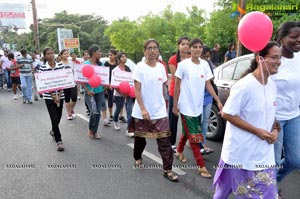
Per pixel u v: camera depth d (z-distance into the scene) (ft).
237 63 16.85
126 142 17.71
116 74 18.94
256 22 7.70
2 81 45.65
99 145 17.17
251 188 7.61
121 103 19.89
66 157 15.30
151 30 89.71
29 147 16.96
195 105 12.42
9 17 91.25
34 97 34.14
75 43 83.82
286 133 9.64
